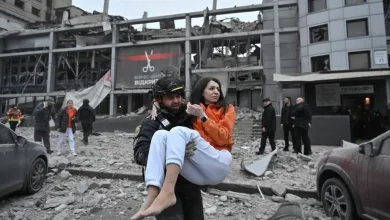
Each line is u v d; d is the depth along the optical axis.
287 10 25.23
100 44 27.41
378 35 19.77
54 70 28.08
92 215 4.23
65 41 28.78
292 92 23.56
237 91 25.53
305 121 8.57
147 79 24.88
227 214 4.25
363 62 20.19
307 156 8.00
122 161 7.82
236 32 25.28
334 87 18.12
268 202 4.86
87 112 11.29
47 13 49.62
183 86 1.99
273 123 8.84
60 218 4.07
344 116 12.80
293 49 24.64
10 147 4.61
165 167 1.62
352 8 20.48
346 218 3.63
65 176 6.28
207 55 25.42
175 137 1.65
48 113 9.06
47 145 8.93
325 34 21.48
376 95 17.20
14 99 29.69
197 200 1.92
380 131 13.41
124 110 28.27
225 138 1.87
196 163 1.73
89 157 8.53
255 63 24.58
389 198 2.98
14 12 42.50
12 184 4.59
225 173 1.84
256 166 6.62
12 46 29.75
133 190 5.45
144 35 26.97
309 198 5.06
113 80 25.50
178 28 26.98
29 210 4.43
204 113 1.85
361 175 3.40
